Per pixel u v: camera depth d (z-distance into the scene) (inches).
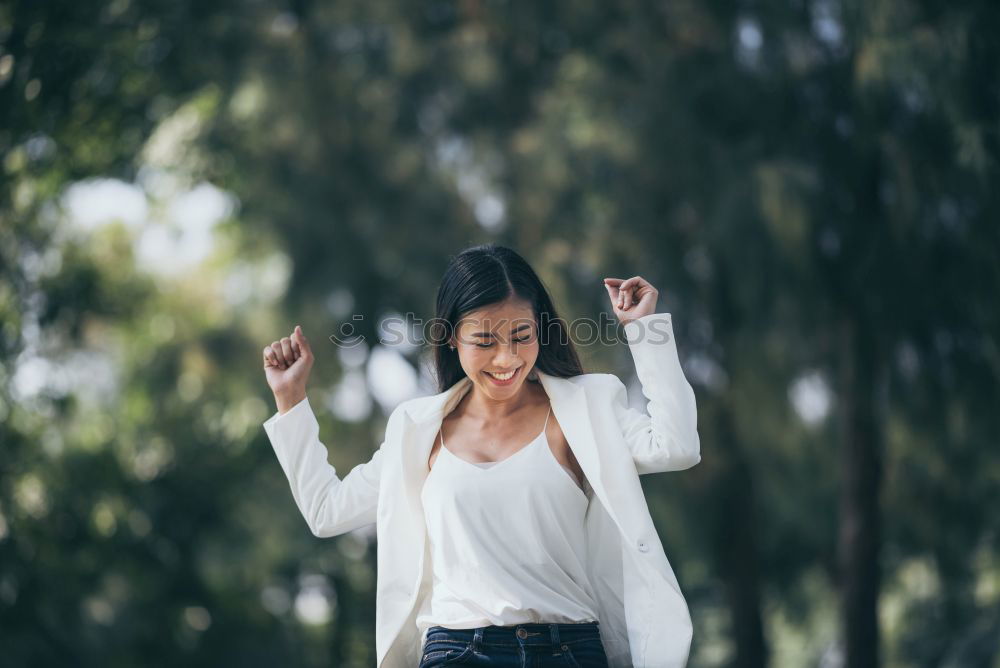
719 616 807.7
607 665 134.8
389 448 143.4
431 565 140.5
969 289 488.4
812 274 498.9
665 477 585.3
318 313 637.3
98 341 730.2
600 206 571.2
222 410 713.6
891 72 462.0
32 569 555.5
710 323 557.3
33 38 469.1
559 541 135.0
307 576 800.9
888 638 710.5
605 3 585.6
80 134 521.3
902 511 578.9
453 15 653.3
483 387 136.2
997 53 450.3
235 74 599.2
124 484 662.5
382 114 657.0
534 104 644.1
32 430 564.7
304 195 639.8
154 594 706.8
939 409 520.4
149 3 530.0
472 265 137.3
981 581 669.3
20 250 546.3
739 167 521.3
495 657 131.6
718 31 547.8
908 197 489.4
